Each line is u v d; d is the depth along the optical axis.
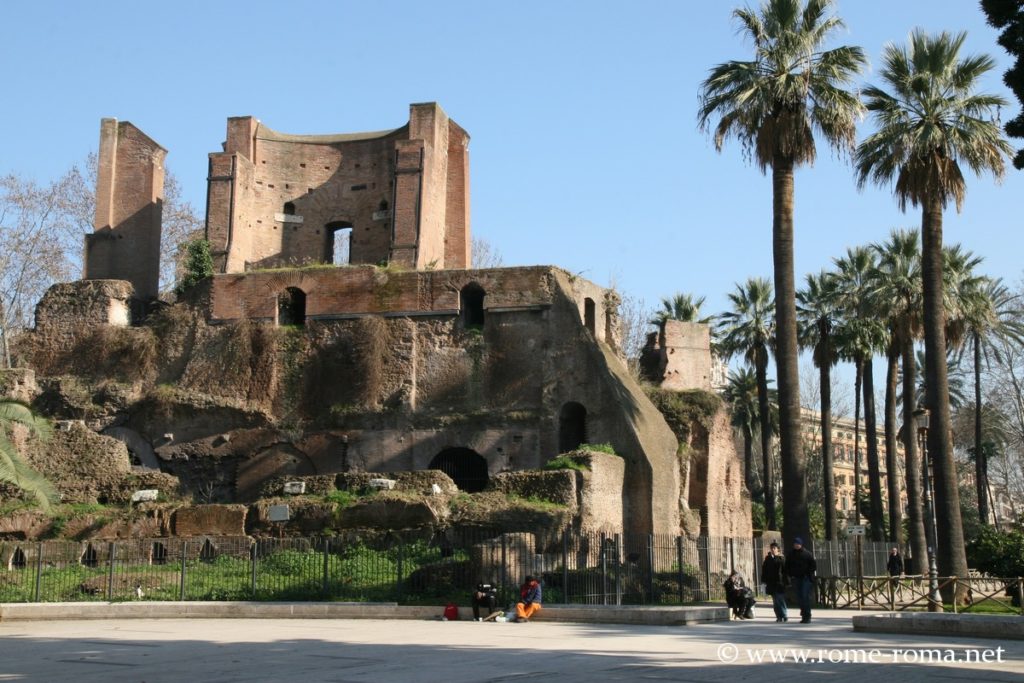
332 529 37.06
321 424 45.22
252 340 46.56
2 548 36.84
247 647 19.09
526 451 43.56
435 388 45.03
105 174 52.47
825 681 14.04
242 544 36.97
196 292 48.09
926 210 36.31
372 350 45.25
